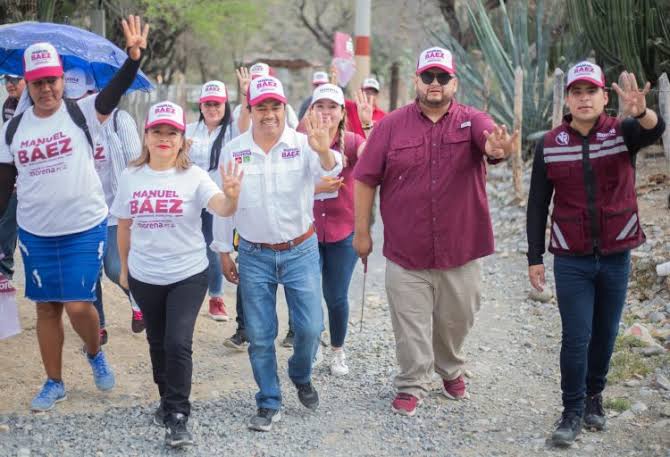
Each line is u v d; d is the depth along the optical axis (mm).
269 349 5664
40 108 5504
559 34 16422
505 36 15414
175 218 5270
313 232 5672
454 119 5672
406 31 27000
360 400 6223
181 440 5223
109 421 5750
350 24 36938
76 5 15172
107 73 7832
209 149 7418
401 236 5773
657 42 11680
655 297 7875
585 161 5152
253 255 5566
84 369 6707
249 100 5480
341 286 6578
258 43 40312
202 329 7879
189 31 24172
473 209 5762
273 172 5445
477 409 6023
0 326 6051
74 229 5676
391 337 7746
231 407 6078
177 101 21484
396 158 5695
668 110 9641
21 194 5621
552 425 5707
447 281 5828
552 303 8469
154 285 5363
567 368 5312
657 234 9023
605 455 5207
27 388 6305
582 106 5105
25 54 5430
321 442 5508
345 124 6797
